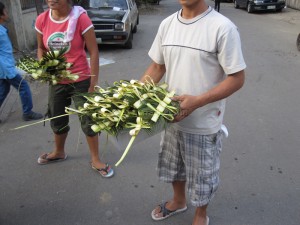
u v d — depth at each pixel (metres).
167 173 2.62
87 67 3.15
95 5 9.70
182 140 2.34
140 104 1.87
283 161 3.71
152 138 4.18
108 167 3.44
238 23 14.14
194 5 1.94
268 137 4.25
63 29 2.91
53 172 3.52
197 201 2.45
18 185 3.32
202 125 2.22
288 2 20.03
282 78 6.70
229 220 2.83
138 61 8.11
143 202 3.07
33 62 2.81
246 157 3.78
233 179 3.37
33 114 4.77
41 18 3.00
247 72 7.07
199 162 2.33
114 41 8.98
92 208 3.00
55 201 3.09
